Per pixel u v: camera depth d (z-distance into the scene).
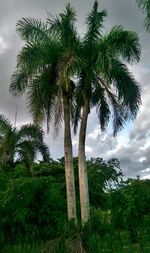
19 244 18.06
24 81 24.70
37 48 23.80
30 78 24.28
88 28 24.09
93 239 15.45
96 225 15.89
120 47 23.27
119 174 34.28
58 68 22.92
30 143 37.62
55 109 23.08
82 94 24.19
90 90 24.09
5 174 22.38
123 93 23.77
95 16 24.17
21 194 19.28
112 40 23.36
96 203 31.00
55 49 24.00
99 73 23.38
